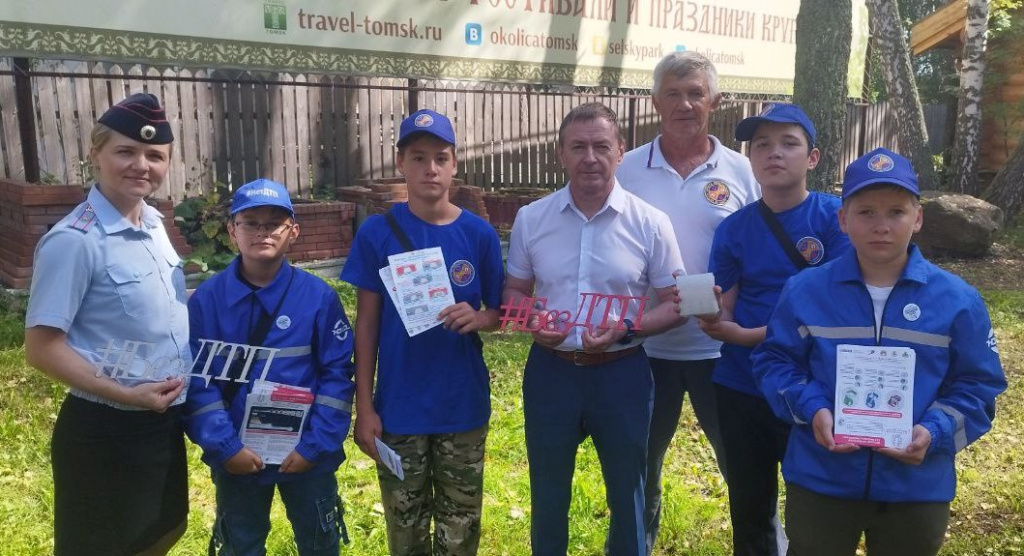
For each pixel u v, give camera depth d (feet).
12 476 13.23
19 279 20.11
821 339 7.51
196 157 27.50
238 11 22.38
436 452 9.09
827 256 8.98
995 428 16.03
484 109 33.50
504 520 12.25
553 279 9.20
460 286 8.94
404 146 8.79
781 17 38.60
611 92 37.14
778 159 8.89
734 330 9.02
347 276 8.94
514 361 19.39
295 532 9.06
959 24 45.03
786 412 7.73
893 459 7.18
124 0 20.54
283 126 29.14
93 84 27.09
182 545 11.46
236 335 8.38
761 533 9.71
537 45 29.14
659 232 9.20
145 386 7.45
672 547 11.92
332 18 24.09
